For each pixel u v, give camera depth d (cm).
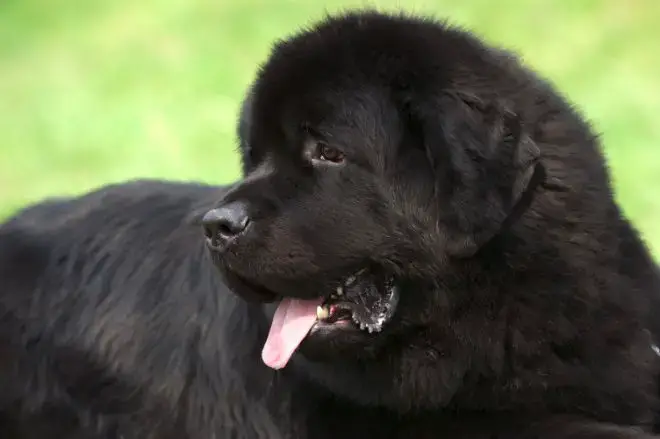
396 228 552
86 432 675
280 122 570
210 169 1391
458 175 528
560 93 612
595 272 561
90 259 700
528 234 544
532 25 1836
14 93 1841
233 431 637
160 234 693
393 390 581
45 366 690
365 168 555
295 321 571
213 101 1695
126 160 1465
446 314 557
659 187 1189
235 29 2017
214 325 648
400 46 562
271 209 557
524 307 553
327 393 604
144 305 673
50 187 1398
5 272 719
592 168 574
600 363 571
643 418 593
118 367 668
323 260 553
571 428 567
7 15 2297
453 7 1903
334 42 569
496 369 564
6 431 700
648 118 1440
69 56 2012
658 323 620
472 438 584
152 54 1958
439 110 539
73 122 1658
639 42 1745
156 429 657
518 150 526
